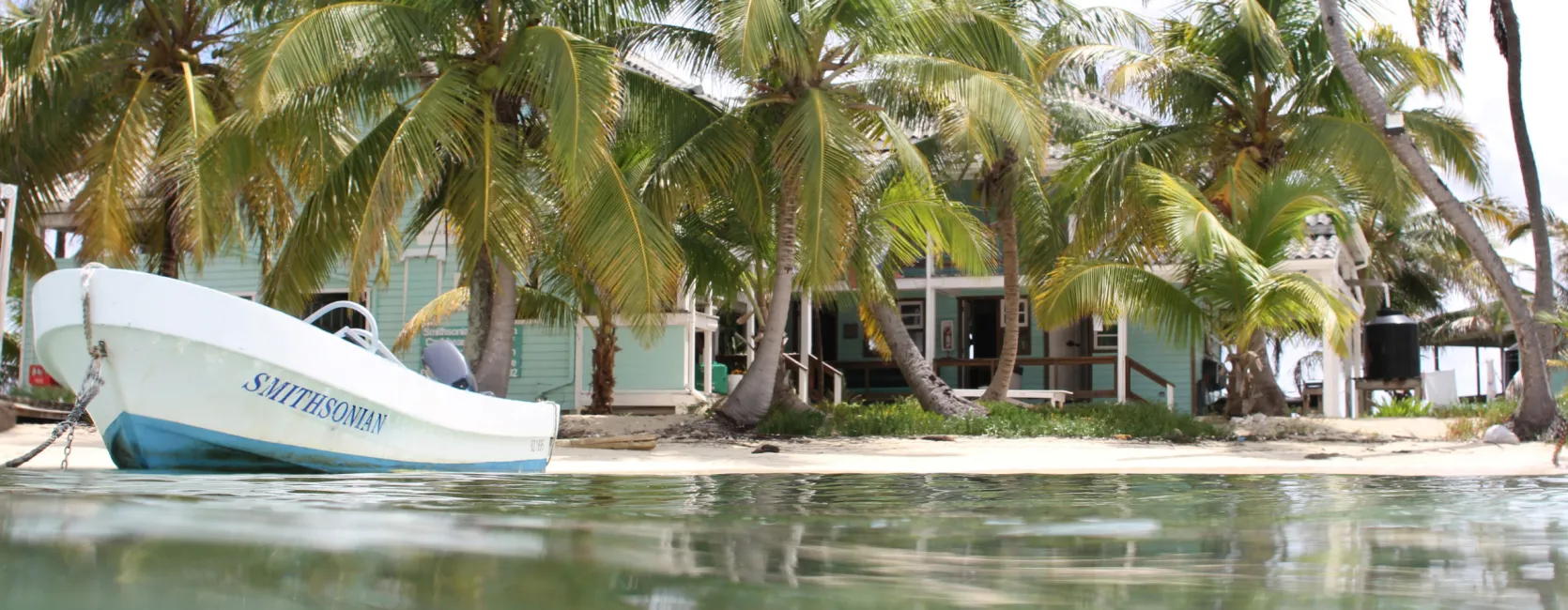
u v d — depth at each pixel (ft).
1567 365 47.70
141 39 54.49
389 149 41.14
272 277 43.73
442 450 23.58
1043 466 28.04
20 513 9.11
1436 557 7.63
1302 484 17.97
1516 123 52.42
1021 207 60.29
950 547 7.97
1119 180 59.62
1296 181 56.44
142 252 60.29
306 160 46.09
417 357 77.36
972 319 87.97
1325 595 5.77
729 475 21.68
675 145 50.67
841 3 45.47
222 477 18.19
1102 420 51.44
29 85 49.57
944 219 56.13
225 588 5.30
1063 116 68.64
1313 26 60.29
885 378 87.81
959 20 47.50
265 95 38.32
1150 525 10.10
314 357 21.34
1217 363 91.15
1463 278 100.73
